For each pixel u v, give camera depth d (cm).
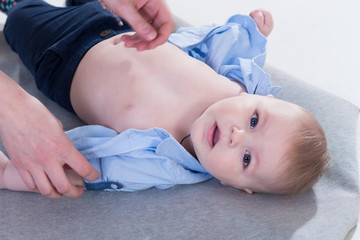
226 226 99
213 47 147
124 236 97
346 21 266
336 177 122
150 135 114
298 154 110
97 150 112
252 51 152
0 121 90
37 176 94
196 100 126
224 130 112
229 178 115
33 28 144
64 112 146
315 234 97
